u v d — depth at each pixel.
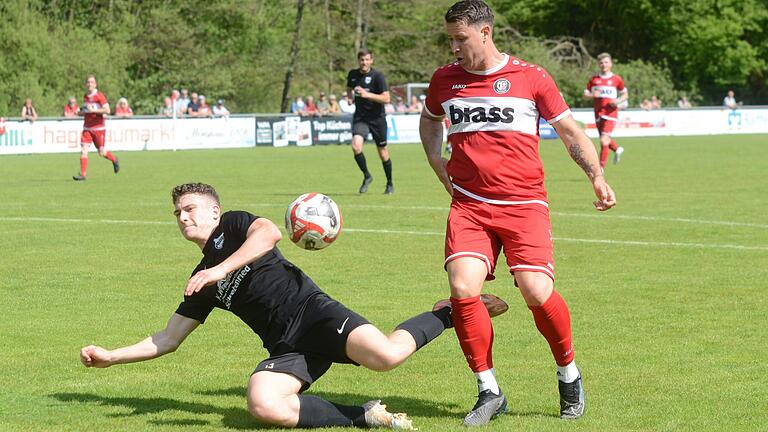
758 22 144.50
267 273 12.24
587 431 11.91
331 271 23.53
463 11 12.56
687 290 20.97
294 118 90.00
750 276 22.52
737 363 15.16
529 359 15.62
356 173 54.59
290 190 43.72
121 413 12.84
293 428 11.99
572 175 52.94
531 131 12.76
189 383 14.38
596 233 29.67
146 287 21.70
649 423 12.23
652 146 83.06
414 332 12.22
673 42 144.12
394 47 137.38
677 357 15.55
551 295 12.34
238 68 126.31
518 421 12.38
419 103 102.75
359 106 41.53
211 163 64.31
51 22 113.00
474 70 12.87
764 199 39.28
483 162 12.67
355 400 13.47
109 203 38.78
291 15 135.12
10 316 18.81
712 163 61.28
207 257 12.48
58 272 23.45
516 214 12.62
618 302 19.81
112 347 16.47
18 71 103.06
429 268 23.94
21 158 71.81
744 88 149.75
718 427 12.03
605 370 14.81
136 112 116.06
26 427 12.16
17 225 31.94
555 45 145.00
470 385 14.23
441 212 34.97
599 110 52.78
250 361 15.63
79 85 107.44
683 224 31.62
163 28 120.31
